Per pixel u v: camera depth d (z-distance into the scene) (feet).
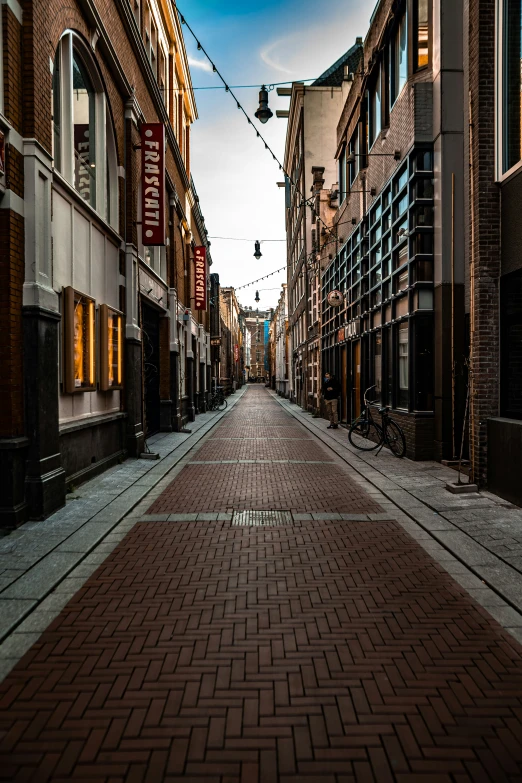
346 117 53.26
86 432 26.14
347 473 28.07
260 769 6.98
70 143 23.99
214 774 6.88
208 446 40.24
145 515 19.61
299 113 91.81
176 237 55.11
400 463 30.17
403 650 9.93
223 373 152.25
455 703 8.38
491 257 22.57
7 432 17.90
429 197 30.55
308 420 63.67
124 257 33.22
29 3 18.49
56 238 21.93
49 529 17.49
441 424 29.45
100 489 23.70
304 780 6.79
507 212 21.93
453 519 18.47
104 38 27.32
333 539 16.60
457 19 28.76
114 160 31.58
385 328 37.78
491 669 9.34
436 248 29.76
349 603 11.94
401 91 33.06
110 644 10.12
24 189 18.42
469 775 6.91
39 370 18.66
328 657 9.66
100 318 27.61
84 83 27.76
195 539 16.63
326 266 66.23
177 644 10.11
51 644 10.16
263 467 30.17
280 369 173.47
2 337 17.69
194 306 72.28
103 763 7.06
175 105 55.47
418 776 6.89
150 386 47.34
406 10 32.58
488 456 22.63
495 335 22.65
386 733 7.68
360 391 46.68
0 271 17.51
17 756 7.18
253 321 481.87
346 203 52.80
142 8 39.19
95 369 26.81
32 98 18.47
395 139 34.40
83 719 7.95
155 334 49.55
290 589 12.69
